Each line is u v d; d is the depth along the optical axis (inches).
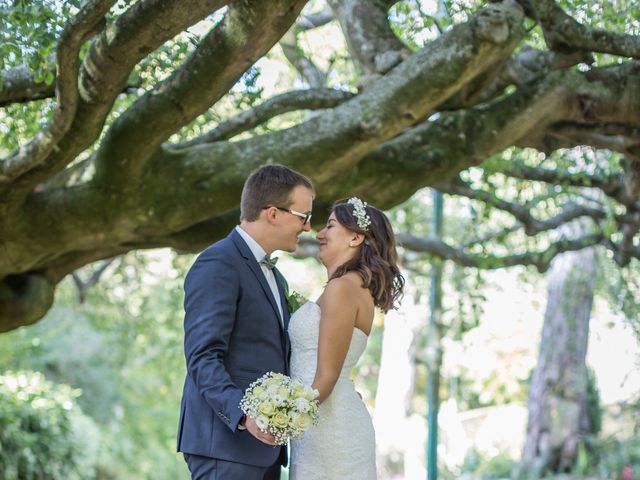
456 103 247.3
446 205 610.5
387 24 254.2
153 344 601.9
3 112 254.8
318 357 159.6
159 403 763.4
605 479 581.6
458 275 502.3
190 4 173.3
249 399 141.7
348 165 226.2
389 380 642.8
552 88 247.9
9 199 223.3
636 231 395.2
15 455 387.2
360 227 165.8
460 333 454.3
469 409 949.8
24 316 258.5
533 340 837.2
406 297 646.5
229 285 152.3
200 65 194.4
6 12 192.1
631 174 314.5
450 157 245.4
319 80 314.3
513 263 422.3
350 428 164.1
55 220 229.3
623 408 573.9
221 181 223.9
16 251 234.1
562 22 223.6
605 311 652.1
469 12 254.7
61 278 266.4
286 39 308.3
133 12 177.6
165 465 714.8
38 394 423.2
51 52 217.6
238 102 255.9
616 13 244.2
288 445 169.9
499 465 661.3
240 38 185.2
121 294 571.5
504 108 247.0
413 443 639.8
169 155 227.0
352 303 161.5
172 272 531.5
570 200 445.4
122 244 259.8
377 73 249.1
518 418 844.0
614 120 249.9
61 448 418.3
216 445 150.3
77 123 204.2
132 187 224.4
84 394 684.7
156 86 205.5
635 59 229.3
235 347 153.1
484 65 215.5
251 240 159.8
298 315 164.7
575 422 625.6
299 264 826.2
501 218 556.1
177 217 227.3
